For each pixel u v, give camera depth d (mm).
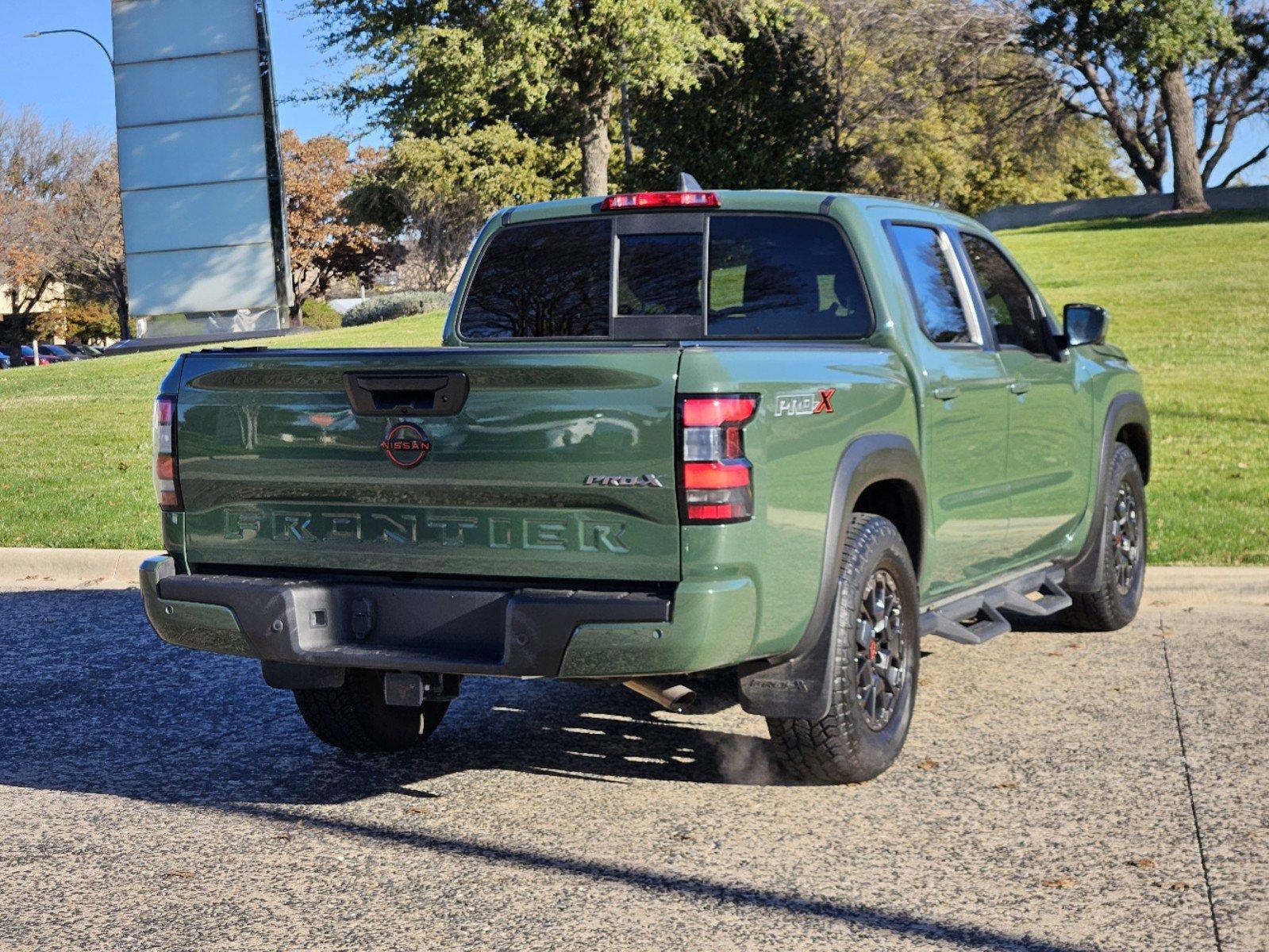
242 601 4695
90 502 12305
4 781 5457
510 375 4336
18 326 72375
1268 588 8406
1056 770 5234
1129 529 7707
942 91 51000
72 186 68312
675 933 3844
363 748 5719
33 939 3910
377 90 31047
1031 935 3777
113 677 7195
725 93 33062
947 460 5598
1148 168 58312
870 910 3975
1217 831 4551
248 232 22500
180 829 4848
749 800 4996
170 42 22125
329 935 3893
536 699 6594
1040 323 6855
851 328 5496
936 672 6824
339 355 4578
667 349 4238
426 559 4531
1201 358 17500
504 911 4039
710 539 4199
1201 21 45656
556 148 47969
